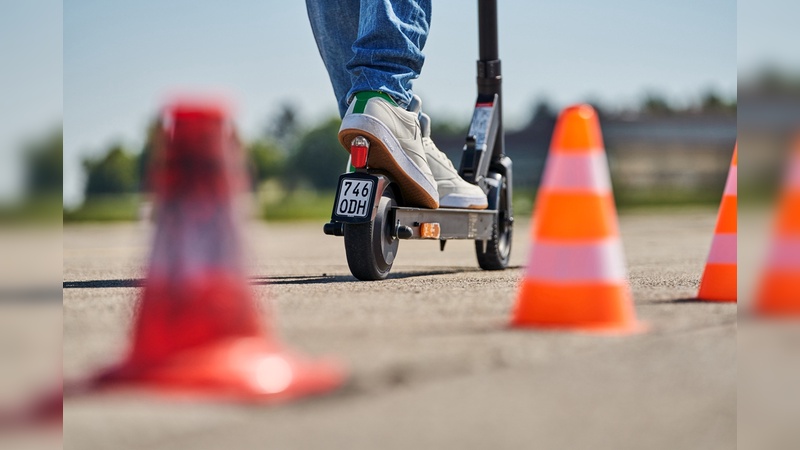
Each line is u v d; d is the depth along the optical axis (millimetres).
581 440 1732
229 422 1849
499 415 1875
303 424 1825
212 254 2191
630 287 4117
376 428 1792
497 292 3764
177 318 2160
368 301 3414
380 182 4102
